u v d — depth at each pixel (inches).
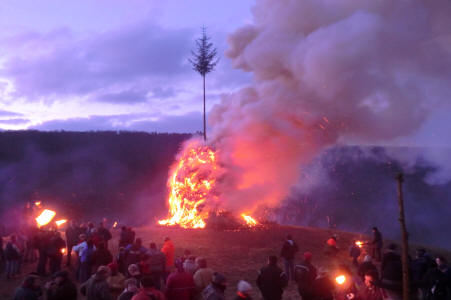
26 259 597.3
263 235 762.2
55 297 276.4
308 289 330.0
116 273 335.0
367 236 828.0
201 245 677.3
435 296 359.9
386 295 285.1
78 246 485.4
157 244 665.6
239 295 262.1
